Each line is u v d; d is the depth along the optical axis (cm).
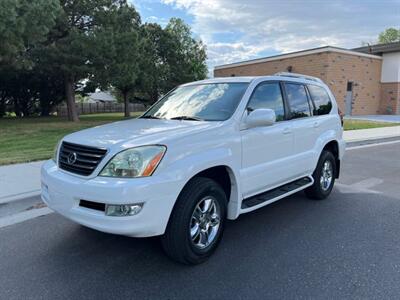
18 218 483
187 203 333
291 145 484
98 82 2177
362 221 478
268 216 497
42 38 1619
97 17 2103
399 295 300
